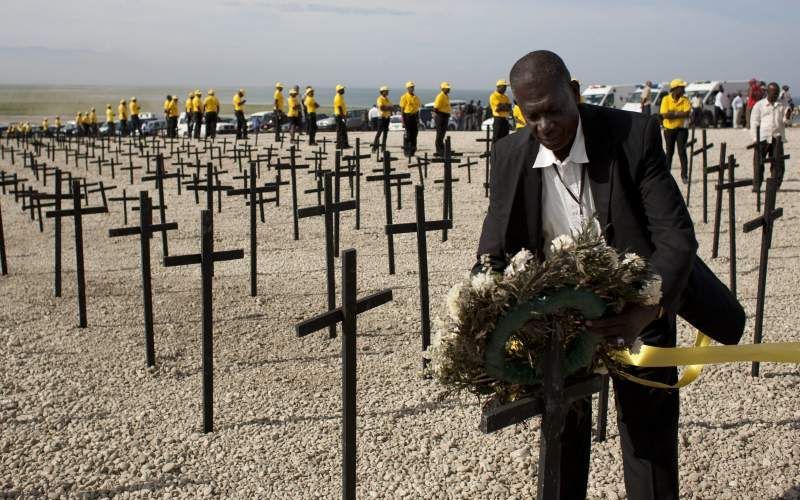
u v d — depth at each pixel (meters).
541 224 3.12
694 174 17.06
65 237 13.64
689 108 15.45
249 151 22.03
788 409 5.23
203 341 5.16
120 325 7.66
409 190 16.11
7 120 92.94
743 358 3.07
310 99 25.66
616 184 2.92
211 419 5.22
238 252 5.21
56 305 8.48
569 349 2.77
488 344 2.66
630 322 2.72
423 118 39.97
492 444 4.90
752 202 13.52
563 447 3.34
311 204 15.25
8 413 5.57
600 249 2.62
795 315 7.24
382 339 7.00
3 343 7.15
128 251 11.91
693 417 5.16
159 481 4.58
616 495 4.23
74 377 6.29
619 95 37.94
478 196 15.27
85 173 24.08
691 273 3.10
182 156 25.75
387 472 4.61
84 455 4.92
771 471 4.45
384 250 10.95
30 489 4.50
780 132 14.09
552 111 2.73
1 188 21.47
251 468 4.71
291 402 5.65
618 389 3.19
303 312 7.98
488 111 35.62
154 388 6.05
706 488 4.30
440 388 5.77
